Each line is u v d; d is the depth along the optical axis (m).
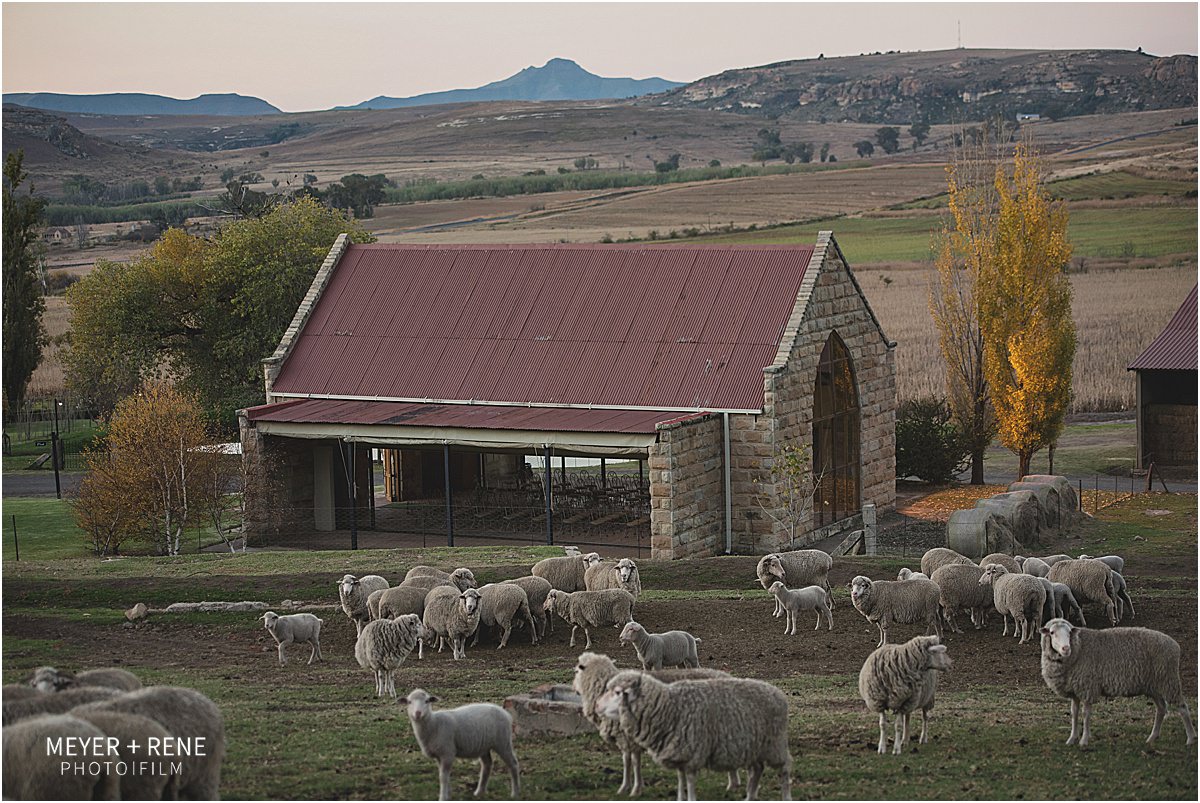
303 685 24.58
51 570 36.59
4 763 13.84
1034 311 54.19
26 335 73.44
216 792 15.98
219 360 71.25
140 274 70.25
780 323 45.28
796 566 30.83
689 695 16.80
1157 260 120.50
